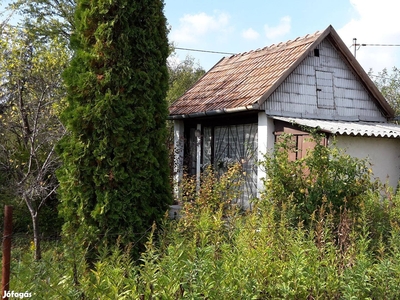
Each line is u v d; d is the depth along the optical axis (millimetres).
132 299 3352
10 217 3311
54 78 8133
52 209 8555
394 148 10023
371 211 6188
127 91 6051
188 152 12672
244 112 10102
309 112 10508
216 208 7465
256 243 4320
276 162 6641
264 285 3699
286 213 5660
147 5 6367
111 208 5836
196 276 3334
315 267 3719
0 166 7945
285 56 10867
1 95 8336
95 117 5902
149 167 6242
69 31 15508
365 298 3490
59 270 3832
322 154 6605
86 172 5926
